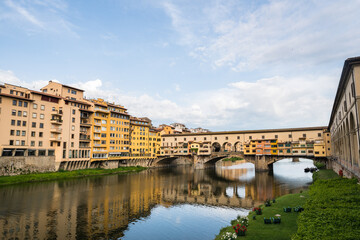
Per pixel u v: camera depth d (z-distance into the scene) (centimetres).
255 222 2956
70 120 8400
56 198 4888
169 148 13538
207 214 4094
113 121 10356
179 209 4416
